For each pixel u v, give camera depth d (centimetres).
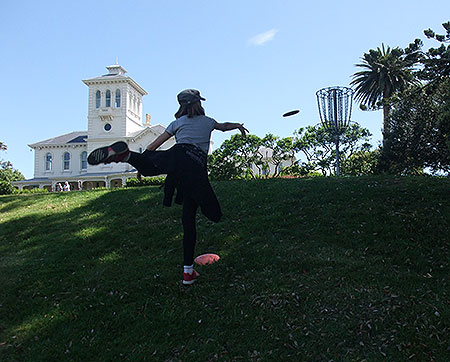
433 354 334
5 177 6309
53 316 431
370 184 858
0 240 759
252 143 2338
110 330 402
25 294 490
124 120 4819
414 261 504
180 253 580
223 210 785
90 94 4941
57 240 699
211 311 416
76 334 398
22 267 580
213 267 513
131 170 4653
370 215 662
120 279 501
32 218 884
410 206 691
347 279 455
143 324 405
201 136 416
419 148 2292
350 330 370
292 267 496
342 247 561
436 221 618
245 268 507
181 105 423
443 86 1853
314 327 377
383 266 489
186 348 364
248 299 431
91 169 4928
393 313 388
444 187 779
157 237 656
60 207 970
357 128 2778
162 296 452
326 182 927
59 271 552
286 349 353
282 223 665
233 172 2177
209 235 646
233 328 387
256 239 603
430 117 2209
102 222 786
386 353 339
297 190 864
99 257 596
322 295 425
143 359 355
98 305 445
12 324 428
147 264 541
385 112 2983
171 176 419
